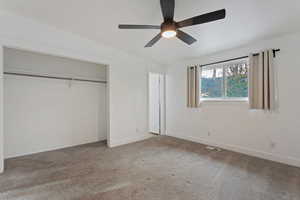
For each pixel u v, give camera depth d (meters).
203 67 4.01
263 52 2.87
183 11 2.01
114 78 3.66
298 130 2.57
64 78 3.62
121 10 2.10
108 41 3.21
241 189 1.94
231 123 3.40
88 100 4.01
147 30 2.69
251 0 1.78
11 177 2.21
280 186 2.00
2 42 2.22
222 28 2.46
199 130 4.02
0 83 2.24
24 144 3.11
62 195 1.81
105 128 4.33
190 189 1.94
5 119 2.92
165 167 2.55
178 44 3.21
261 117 2.95
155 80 5.21
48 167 2.53
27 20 2.41
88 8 2.08
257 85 2.96
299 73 2.56
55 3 2.00
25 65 3.15
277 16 2.11
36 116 3.26
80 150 3.39
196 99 4.00
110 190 1.91
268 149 2.87
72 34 2.90
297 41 2.57
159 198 1.76
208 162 2.75
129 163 2.71
